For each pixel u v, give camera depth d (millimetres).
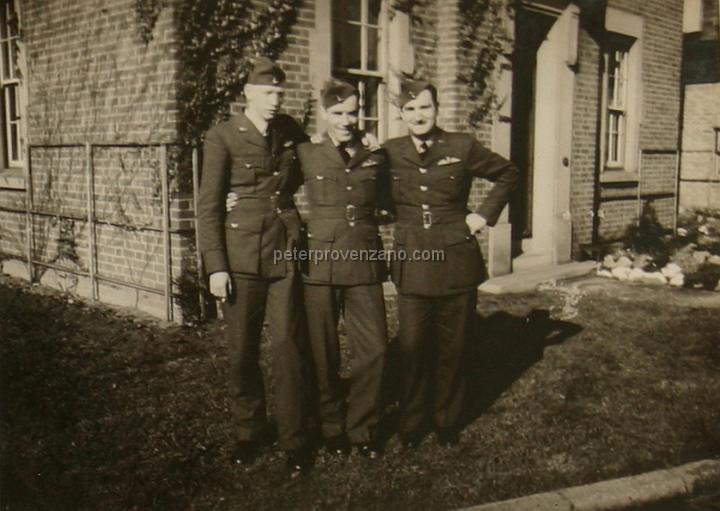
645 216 11477
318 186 3666
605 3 10070
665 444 4102
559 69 9180
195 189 6074
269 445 3912
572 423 4352
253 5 6453
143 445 3865
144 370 4965
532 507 3383
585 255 10047
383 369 3740
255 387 3730
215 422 4168
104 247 7102
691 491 3721
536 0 8633
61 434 3951
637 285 8422
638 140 11188
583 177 9977
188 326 6020
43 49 7633
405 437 3961
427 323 3869
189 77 6164
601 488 3580
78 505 3311
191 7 6105
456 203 3842
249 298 3600
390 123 7672
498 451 3969
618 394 4824
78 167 7324
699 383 5039
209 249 3525
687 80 12961
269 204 3623
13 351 5062
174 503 3361
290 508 3342
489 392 4809
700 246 10703
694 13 12078
